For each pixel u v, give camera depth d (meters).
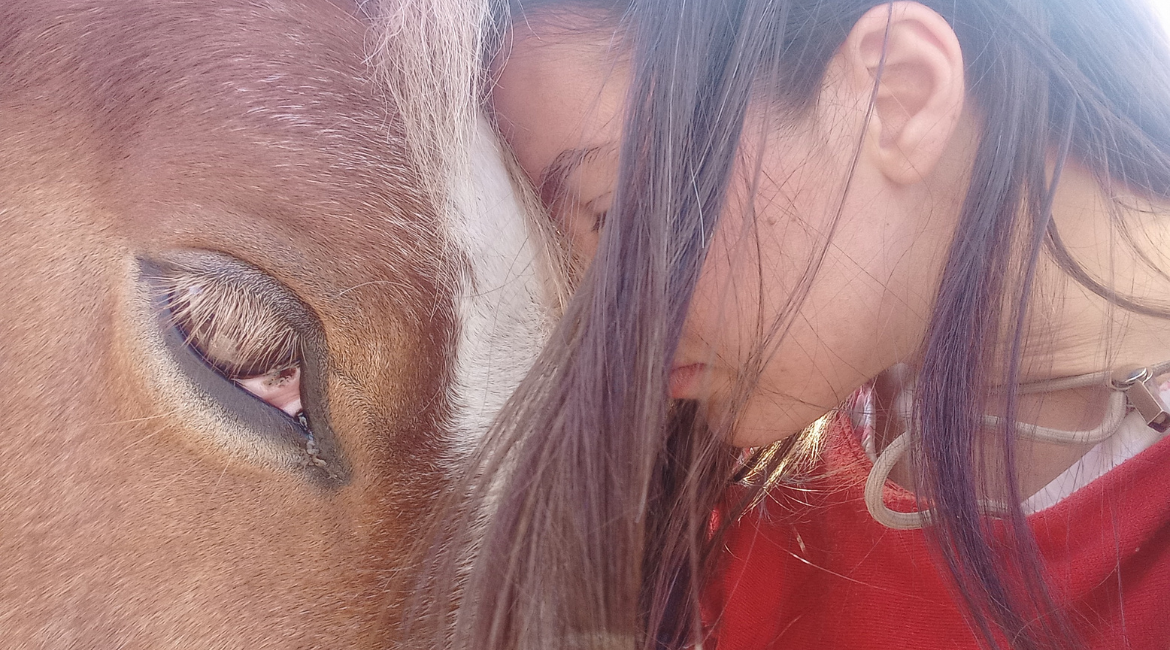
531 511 0.70
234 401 0.69
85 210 0.68
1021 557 0.74
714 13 0.70
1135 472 0.77
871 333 0.80
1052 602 0.74
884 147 0.75
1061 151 0.76
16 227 0.68
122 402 0.67
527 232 0.78
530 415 0.70
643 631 0.80
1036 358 0.83
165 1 0.71
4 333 0.67
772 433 0.84
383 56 0.75
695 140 0.69
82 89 0.69
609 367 0.68
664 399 0.68
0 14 0.69
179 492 0.68
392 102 0.75
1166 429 0.79
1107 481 0.77
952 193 0.79
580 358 0.68
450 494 0.75
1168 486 0.76
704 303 0.74
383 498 0.74
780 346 0.77
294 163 0.71
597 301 0.68
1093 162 0.81
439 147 0.74
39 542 0.67
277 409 0.71
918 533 0.89
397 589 0.73
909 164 0.74
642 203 0.68
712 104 0.70
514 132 0.79
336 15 0.75
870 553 0.93
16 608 0.67
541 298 0.78
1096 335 0.83
